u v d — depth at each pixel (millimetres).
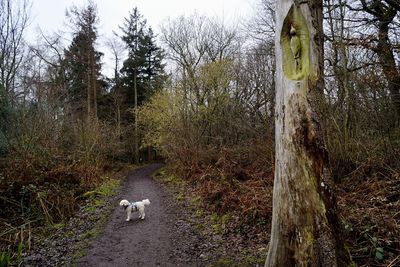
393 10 8352
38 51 18156
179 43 18859
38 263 5492
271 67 15867
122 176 20203
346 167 7090
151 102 23750
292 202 3236
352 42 7984
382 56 7586
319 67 3377
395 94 7254
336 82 8164
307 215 3150
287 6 3428
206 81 16750
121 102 29625
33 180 9492
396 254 4184
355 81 7715
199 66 17594
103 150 18500
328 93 7949
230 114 15398
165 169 20859
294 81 3340
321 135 3268
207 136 15695
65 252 6031
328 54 9133
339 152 7094
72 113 17094
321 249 3059
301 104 3291
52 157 11594
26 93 14031
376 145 7035
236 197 7863
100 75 27812
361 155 6957
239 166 10164
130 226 7855
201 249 5805
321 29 3445
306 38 3350
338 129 7188
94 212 9211
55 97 15047
